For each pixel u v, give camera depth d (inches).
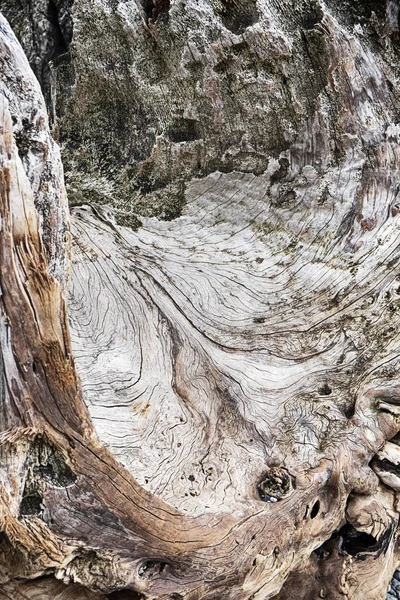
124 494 80.7
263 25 115.1
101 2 124.6
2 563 77.4
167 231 126.7
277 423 111.7
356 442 109.3
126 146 130.3
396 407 114.6
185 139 126.3
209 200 127.2
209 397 112.1
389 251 119.5
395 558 116.0
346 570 106.7
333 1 116.8
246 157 123.8
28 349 74.5
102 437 98.7
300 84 117.3
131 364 110.7
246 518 92.6
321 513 103.6
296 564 100.2
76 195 127.6
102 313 115.6
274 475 101.4
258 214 125.4
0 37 81.0
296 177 122.2
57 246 84.6
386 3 117.1
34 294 74.7
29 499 76.8
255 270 122.3
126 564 81.7
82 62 129.1
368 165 119.3
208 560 86.5
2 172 72.6
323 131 118.2
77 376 78.6
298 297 120.3
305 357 118.0
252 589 92.3
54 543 77.0
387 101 119.8
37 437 76.9
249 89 119.3
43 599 80.0
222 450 105.7
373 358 117.5
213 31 117.8
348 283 119.3
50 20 132.5
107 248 122.7
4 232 72.8
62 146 133.0
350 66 115.2
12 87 81.9
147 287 119.9
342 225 120.4
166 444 103.0
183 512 88.3
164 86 124.6
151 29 122.2
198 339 116.9
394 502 111.9
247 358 117.2
